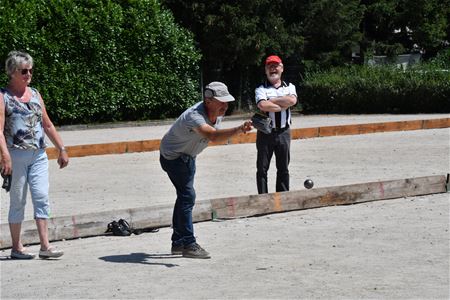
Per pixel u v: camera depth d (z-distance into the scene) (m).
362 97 32.53
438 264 8.26
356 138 21.89
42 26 29.12
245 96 35.44
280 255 8.80
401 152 18.34
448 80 31.17
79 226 10.01
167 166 8.73
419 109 31.86
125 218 10.30
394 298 7.06
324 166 16.31
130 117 31.30
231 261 8.58
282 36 33.72
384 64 34.84
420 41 38.66
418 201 12.02
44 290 7.60
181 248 8.82
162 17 31.17
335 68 35.34
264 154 11.54
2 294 7.50
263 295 7.22
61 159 9.07
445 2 38.31
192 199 8.80
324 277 7.82
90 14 29.55
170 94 31.61
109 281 7.86
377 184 12.13
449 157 17.22
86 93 29.69
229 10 32.47
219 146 20.69
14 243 8.98
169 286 7.61
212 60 34.03
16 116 8.64
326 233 9.92
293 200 11.48
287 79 36.66
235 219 11.02
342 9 34.81
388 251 8.87
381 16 38.12
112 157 19.17
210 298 7.16
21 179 8.80
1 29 28.06
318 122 27.67
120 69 30.39
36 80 28.78
